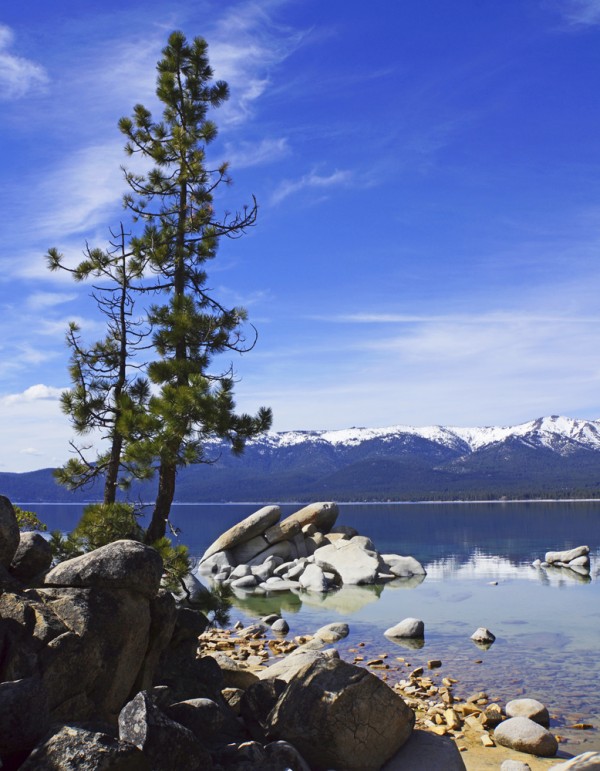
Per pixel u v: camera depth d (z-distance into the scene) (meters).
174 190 21.17
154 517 17.67
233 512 184.12
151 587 9.28
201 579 34.03
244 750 8.27
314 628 21.20
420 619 21.72
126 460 17.59
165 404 16.48
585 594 26.83
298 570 33.03
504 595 26.94
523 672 15.28
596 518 91.69
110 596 8.88
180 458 16.80
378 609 24.41
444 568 36.50
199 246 20.83
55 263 19.22
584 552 37.06
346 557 33.81
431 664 15.89
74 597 8.66
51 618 8.30
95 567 8.98
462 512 135.12
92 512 15.80
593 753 9.04
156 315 19.05
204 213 20.69
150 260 19.59
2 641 7.95
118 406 18.12
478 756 10.44
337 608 24.97
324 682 9.38
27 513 24.17
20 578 9.84
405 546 50.84
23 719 6.89
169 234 20.42
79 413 18.22
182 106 21.20
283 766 8.11
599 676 14.88
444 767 9.04
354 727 8.95
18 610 8.27
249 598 28.20
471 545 50.91
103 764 6.42
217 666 11.27
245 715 9.99
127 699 8.86
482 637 18.55
